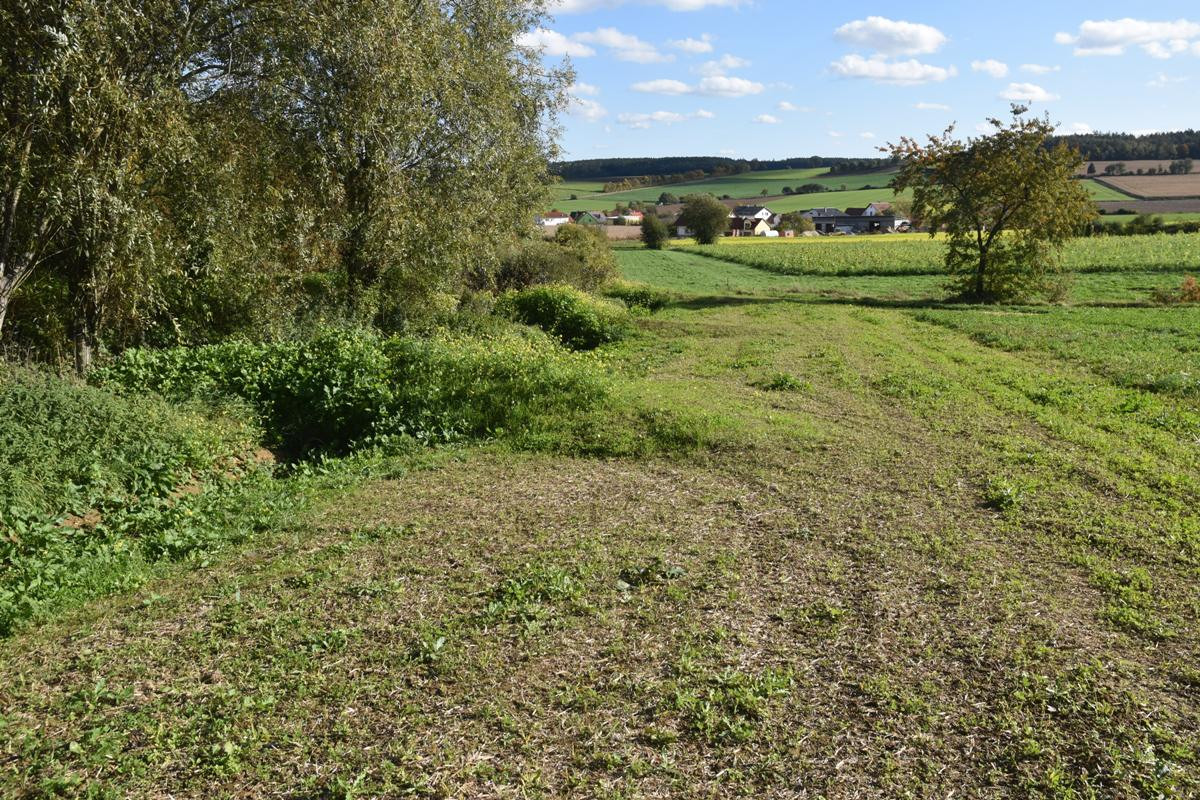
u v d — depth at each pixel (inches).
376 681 194.1
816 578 246.1
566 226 1648.6
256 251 631.2
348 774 160.2
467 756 164.9
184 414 425.4
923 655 198.1
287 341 609.3
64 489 321.1
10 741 176.4
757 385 567.8
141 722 181.6
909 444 398.0
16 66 471.8
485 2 858.1
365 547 285.3
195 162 569.6
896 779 154.9
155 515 325.7
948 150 1259.8
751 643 206.5
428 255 730.2
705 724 172.6
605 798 151.6
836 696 182.2
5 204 479.5
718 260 2482.8
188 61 573.6
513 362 517.0
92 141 495.2
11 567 274.1
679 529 292.8
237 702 187.3
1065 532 277.3
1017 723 169.5
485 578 253.0
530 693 186.9
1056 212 1197.7
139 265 529.7
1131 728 166.2
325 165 654.5
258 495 356.2
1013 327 869.8
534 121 998.4
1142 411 450.6
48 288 554.9
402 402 475.2
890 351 718.5
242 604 242.5
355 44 645.3
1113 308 1121.4
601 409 465.7
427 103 733.9
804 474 354.9
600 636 212.7
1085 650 197.6
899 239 3134.8
